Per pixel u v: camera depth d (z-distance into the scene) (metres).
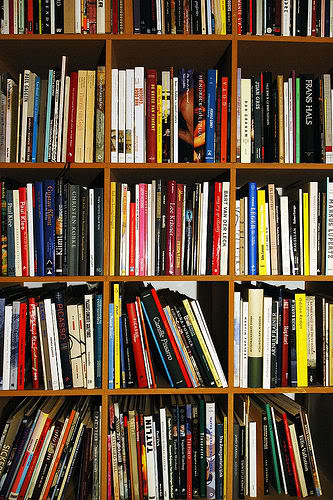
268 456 1.33
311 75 1.30
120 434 1.27
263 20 1.28
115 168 1.27
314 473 1.31
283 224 1.31
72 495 1.32
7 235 1.28
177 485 1.29
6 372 1.24
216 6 1.27
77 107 1.29
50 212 1.27
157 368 1.48
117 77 1.29
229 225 1.29
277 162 1.30
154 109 1.30
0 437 1.24
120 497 1.27
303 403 1.67
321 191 1.35
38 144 1.29
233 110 1.28
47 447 1.25
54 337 1.25
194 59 1.40
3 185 1.27
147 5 1.26
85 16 1.26
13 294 1.37
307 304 1.31
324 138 1.31
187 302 1.29
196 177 1.45
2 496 1.22
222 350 1.39
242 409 1.32
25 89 1.29
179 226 1.31
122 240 1.30
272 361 1.29
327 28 1.29
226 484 1.28
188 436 1.29
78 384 1.27
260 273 1.29
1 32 1.26
